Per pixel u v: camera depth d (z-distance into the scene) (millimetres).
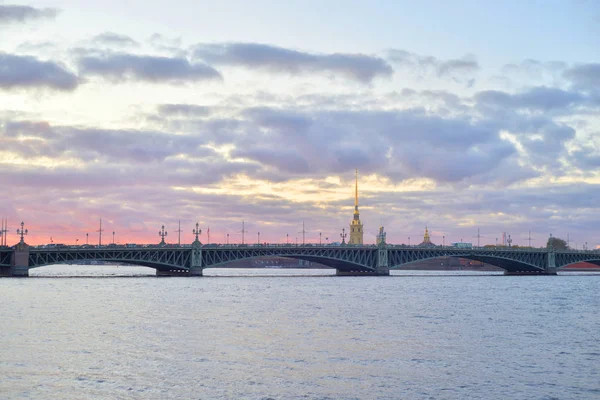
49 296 161000
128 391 63031
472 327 108875
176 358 77562
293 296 174125
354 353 82312
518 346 89438
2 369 70625
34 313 120938
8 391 62281
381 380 68500
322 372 71562
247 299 161250
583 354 83812
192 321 111812
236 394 62531
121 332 97375
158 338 91938
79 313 122062
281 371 71750
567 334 101688
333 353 82125
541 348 88000
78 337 91938
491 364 76938
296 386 65625
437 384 67250
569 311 139000
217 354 80312
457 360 78938
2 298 152750
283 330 101688
